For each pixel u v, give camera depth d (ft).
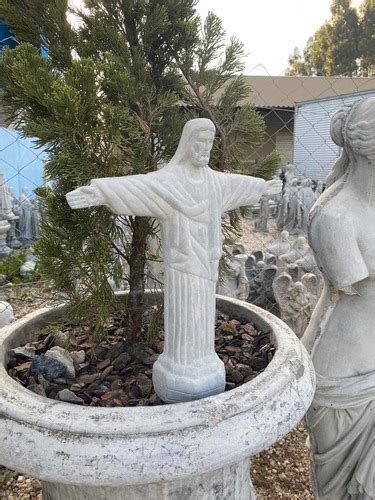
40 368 4.56
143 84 4.58
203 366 4.00
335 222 4.31
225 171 5.36
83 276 4.61
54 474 3.24
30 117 4.27
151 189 3.61
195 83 5.29
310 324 5.20
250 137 5.46
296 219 26.13
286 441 8.10
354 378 4.72
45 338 5.43
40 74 3.95
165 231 3.83
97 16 4.99
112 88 4.23
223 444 3.37
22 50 4.11
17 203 21.33
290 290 9.93
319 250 4.51
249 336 5.45
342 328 4.75
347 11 66.08
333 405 4.81
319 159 25.12
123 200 3.55
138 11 4.84
